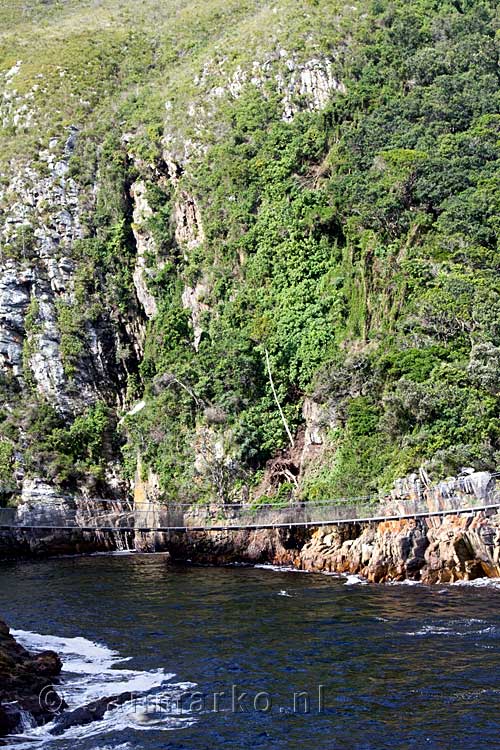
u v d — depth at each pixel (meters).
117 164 85.81
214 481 57.97
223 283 70.19
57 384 76.44
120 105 96.19
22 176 88.44
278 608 35.66
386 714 22.28
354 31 87.81
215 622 33.41
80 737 21.42
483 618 31.83
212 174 77.88
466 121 73.00
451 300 53.91
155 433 65.12
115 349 79.38
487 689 23.70
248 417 60.25
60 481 70.31
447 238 59.47
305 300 64.31
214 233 73.88
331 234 67.12
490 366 48.03
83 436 73.56
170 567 52.06
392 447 49.16
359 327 59.66
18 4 148.00
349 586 40.59
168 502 59.81
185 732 21.61
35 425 71.94
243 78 87.00
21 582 47.59
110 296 80.06
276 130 77.00
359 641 29.19
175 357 69.56
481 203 61.25
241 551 51.97
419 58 80.81
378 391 53.00
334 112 76.50
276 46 87.94
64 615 36.28
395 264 60.03
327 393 55.28
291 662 27.03
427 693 23.61
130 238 82.56
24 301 79.75
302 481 55.09
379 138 71.38
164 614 35.56
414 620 32.00
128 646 30.00
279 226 69.25
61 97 100.94
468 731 21.02
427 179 64.50
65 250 82.06
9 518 63.75
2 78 110.56
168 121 87.94
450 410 47.09
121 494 71.75
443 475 44.00
